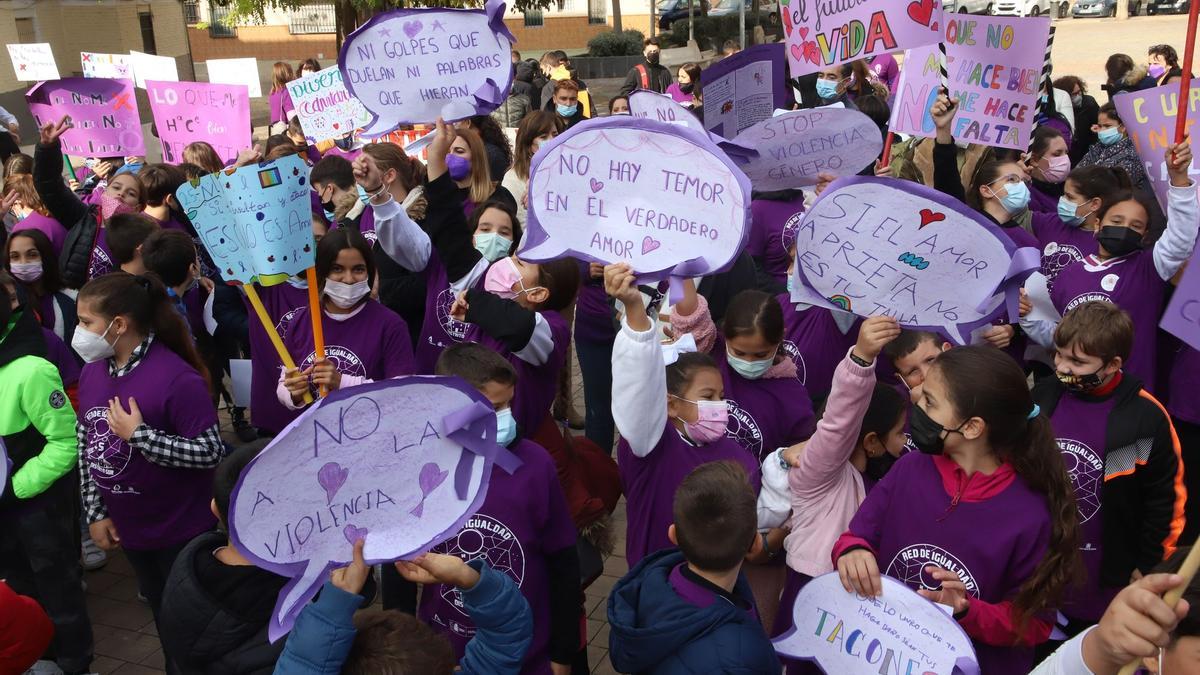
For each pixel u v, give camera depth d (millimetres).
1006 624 2709
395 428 2193
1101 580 3533
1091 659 1778
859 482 3262
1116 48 29016
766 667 2488
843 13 4805
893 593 2725
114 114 7230
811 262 3156
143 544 4039
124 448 3906
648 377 3143
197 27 40906
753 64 5520
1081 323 3418
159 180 6633
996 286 3055
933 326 3148
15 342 4004
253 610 2559
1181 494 3436
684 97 13469
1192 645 1737
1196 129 5027
